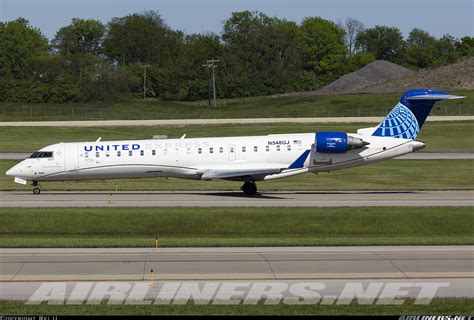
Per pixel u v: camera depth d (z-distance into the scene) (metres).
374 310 41.44
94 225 73.88
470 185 107.50
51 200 89.62
